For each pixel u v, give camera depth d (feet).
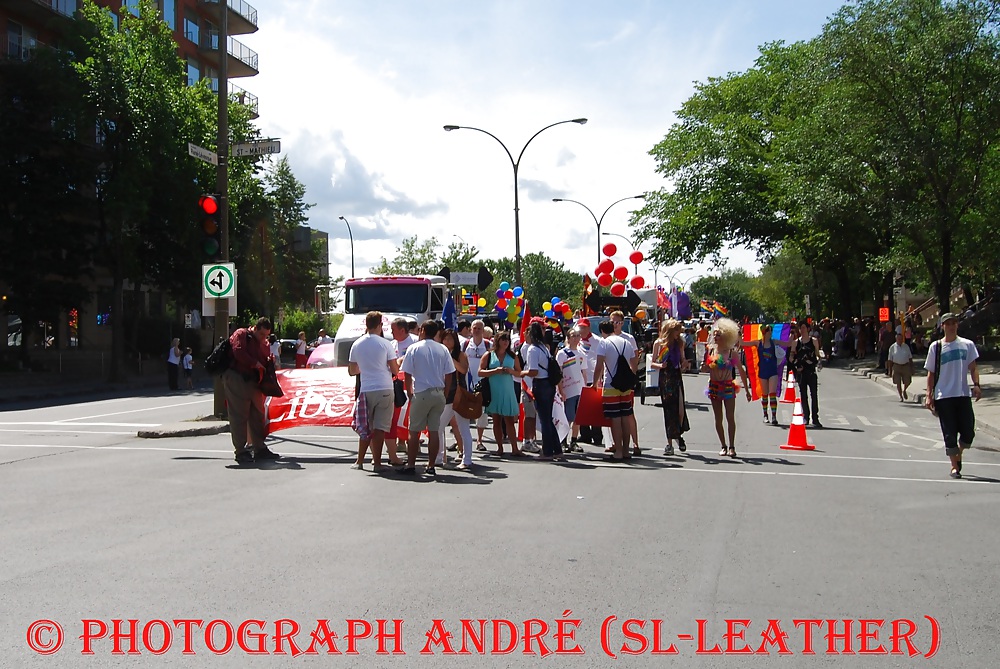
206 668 14.97
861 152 91.50
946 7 87.30
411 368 35.27
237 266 163.43
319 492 31.35
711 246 155.94
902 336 76.43
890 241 127.44
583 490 32.04
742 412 66.23
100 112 121.49
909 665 15.39
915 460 41.04
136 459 40.19
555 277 397.39
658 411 66.23
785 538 24.41
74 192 124.16
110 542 23.53
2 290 125.29
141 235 136.67
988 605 18.57
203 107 137.49
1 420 64.69
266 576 20.29
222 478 34.58
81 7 141.79
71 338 150.00
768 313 315.58
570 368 43.42
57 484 33.01
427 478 34.71
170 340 163.73
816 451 44.19
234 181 149.79
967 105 87.92
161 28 132.98
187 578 20.12
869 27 87.61
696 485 33.30
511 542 23.70
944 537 24.67
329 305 79.66
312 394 46.29
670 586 19.75
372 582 19.86
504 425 43.86
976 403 66.85
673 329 42.57
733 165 153.38
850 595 19.22
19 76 118.11
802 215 102.94
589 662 15.35
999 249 95.25
